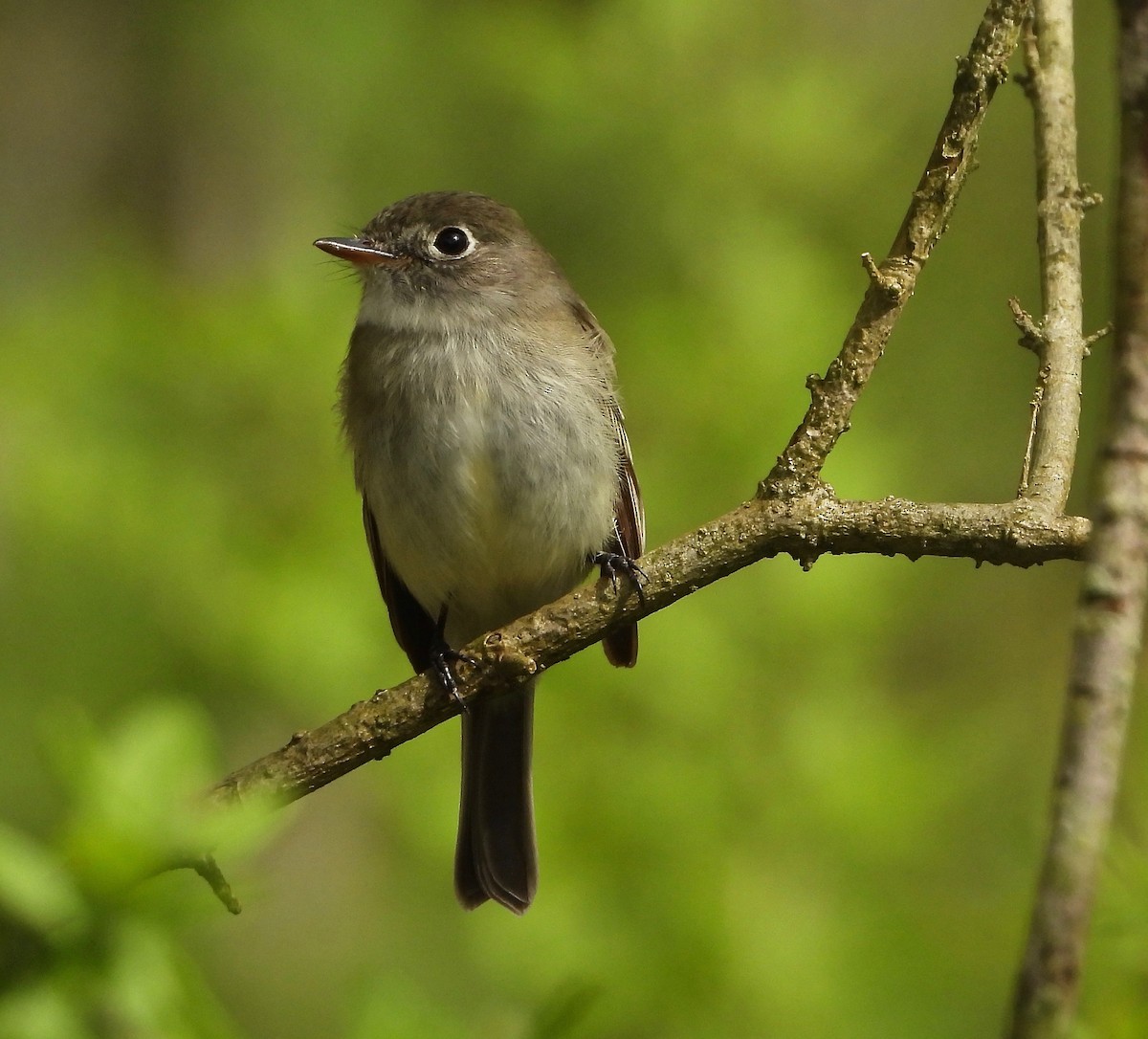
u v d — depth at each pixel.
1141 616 2.96
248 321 12.38
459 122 13.45
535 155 12.89
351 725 6.16
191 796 5.19
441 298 8.01
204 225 15.01
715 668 11.05
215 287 13.34
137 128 15.47
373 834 13.38
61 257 14.82
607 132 12.62
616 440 8.02
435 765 11.34
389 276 8.12
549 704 11.05
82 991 4.71
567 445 7.77
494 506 7.81
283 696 11.62
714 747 11.03
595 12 13.09
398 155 13.75
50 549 12.12
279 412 12.20
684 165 12.60
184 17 14.34
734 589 11.35
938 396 13.91
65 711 11.84
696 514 11.66
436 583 8.08
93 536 12.02
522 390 7.80
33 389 12.27
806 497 5.83
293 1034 12.61
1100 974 5.66
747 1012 10.47
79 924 4.73
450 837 11.13
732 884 10.64
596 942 10.46
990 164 14.16
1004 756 12.63
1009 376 13.99
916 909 11.18
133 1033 4.81
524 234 8.39
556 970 10.41
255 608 11.55
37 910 4.72
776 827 10.91
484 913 10.66
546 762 10.90
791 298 12.18
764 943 10.50
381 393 7.96
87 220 15.52
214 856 5.00
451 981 11.48
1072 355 5.95
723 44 12.79
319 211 14.55
